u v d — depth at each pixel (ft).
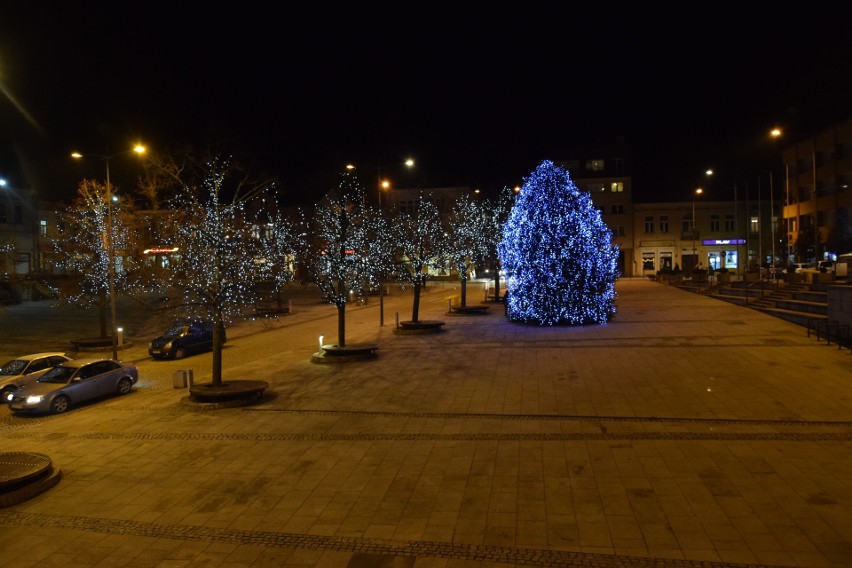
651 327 78.28
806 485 27.71
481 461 32.68
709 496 26.89
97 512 28.12
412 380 53.98
